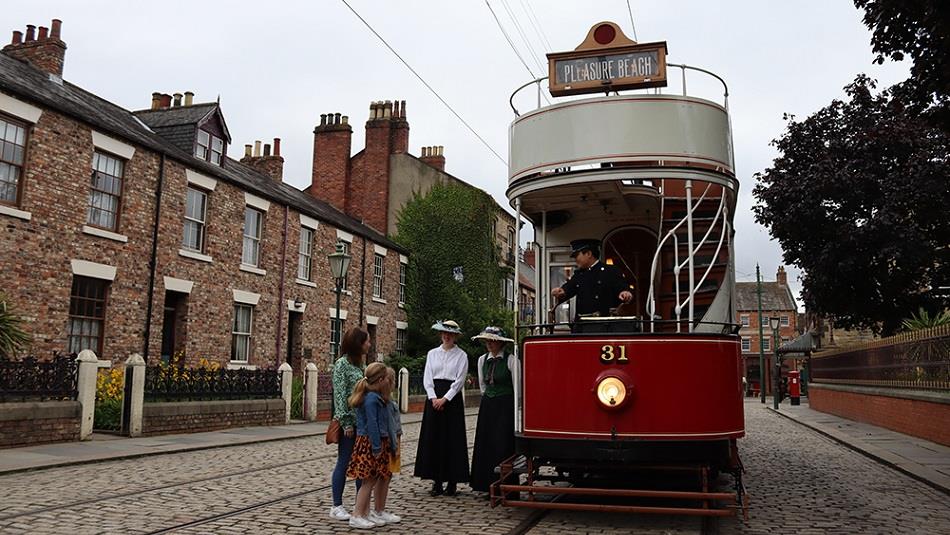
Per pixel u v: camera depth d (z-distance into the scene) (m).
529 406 7.21
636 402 6.78
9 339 12.52
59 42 19.48
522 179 8.04
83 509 7.19
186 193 19.83
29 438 12.09
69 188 16.33
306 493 8.35
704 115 7.62
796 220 22.25
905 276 21.84
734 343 7.25
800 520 7.21
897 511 7.76
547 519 7.17
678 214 8.60
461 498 8.23
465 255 33.03
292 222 24.34
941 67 10.09
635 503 7.93
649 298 7.89
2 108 14.80
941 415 14.48
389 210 34.34
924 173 19.55
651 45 7.91
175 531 6.23
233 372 17.45
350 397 6.82
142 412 14.40
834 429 18.84
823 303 23.27
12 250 14.97
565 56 8.16
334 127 34.78
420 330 31.84
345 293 27.08
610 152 7.49
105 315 17.22
